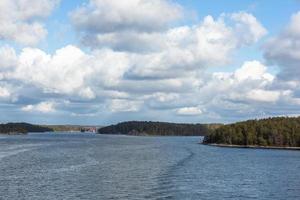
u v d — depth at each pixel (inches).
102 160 4714.6
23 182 2920.8
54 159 4805.6
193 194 2502.5
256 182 3083.2
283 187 2851.9
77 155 5497.1
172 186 2751.0
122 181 2957.7
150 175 3287.4
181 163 4372.5
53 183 2876.5
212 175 3417.8
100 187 2704.2
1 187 2709.2
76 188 2669.8
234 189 2723.9
